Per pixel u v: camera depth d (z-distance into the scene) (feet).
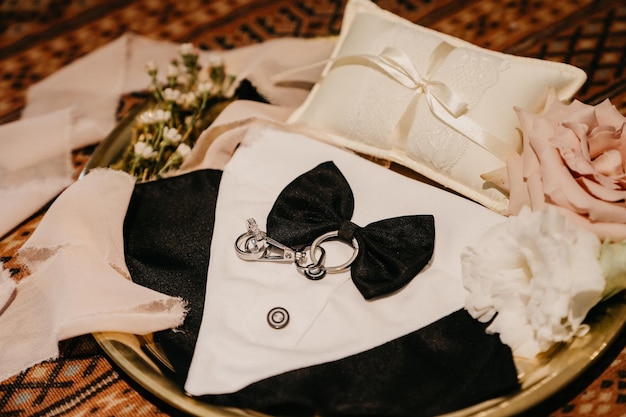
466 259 1.38
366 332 1.38
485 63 1.69
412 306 1.40
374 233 1.45
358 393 1.29
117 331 1.42
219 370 1.34
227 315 1.42
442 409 1.26
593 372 1.40
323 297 1.43
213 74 2.06
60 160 2.01
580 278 1.23
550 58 2.17
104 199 1.60
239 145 1.78
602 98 2.01
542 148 1.42
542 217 1.26
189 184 1.67
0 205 1.85
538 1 2.38
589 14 2.29
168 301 1.44
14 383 1.49
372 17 1.88
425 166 1.72
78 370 1.51
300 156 1.69
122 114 2.19
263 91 1.96
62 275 1.48
